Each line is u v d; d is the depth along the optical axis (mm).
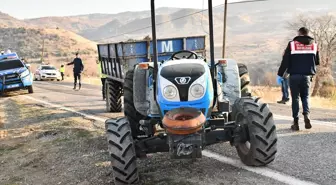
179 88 5418
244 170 5766
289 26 47812
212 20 5832
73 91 23312
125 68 11047
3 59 23844
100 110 13867
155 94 5871
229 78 6684
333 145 6797
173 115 5113
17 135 10789
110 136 5484
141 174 6020
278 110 11461
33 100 19484
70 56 187250
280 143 7211
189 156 5043
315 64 8039
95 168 6809
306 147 6793
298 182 5160
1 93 23016
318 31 40875
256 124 5531
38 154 8422
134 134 6852
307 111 8094
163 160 6633
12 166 7938
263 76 54375
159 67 6039
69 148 8469
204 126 5465
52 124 11586
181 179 5648
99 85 28766
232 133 5781
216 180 5484
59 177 6789
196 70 5617
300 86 8008
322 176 5320
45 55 187000
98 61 14383
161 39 11297
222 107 5832
